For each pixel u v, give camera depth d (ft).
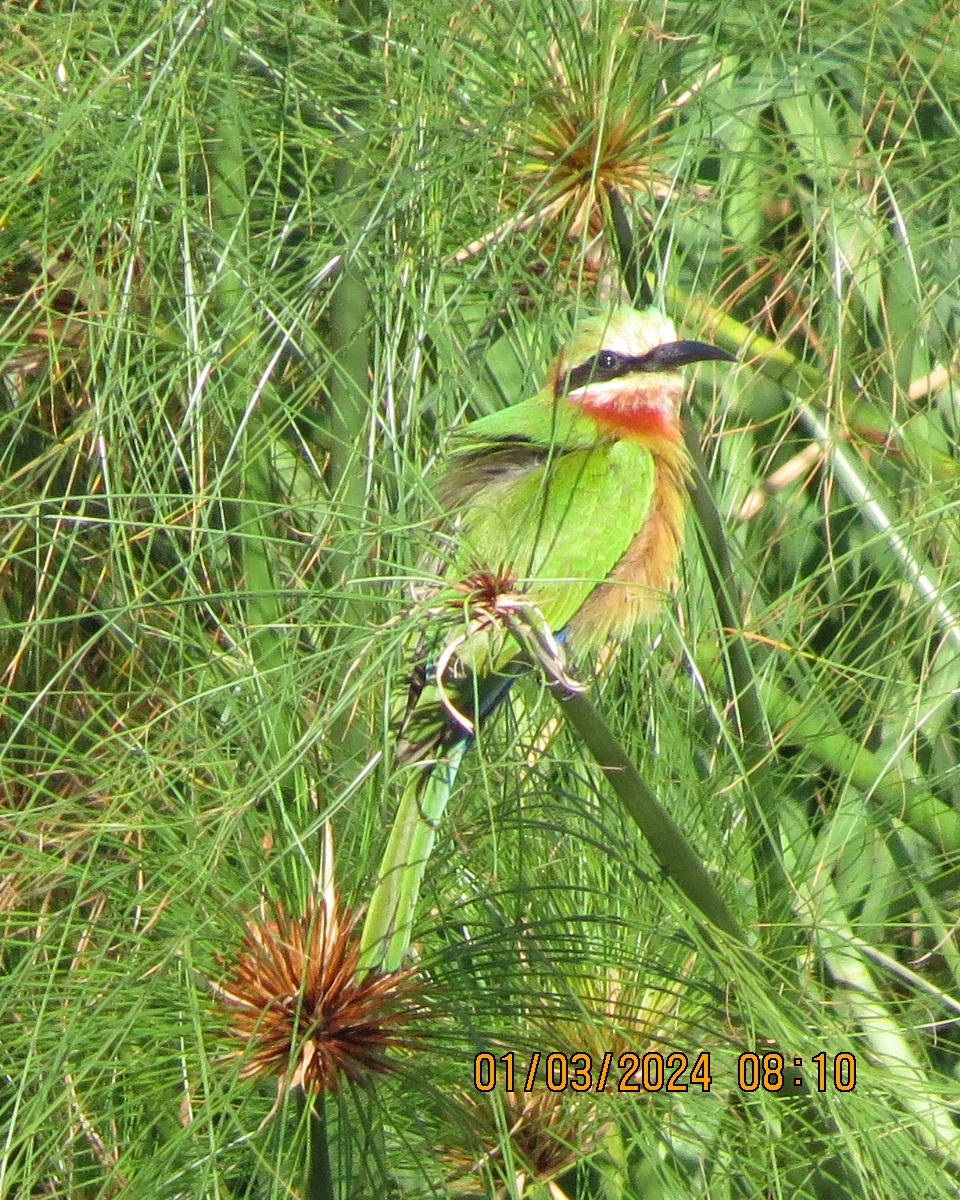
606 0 29.35
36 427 34.22
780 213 38.65
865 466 36.37
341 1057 24.63
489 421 32.73
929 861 34.83
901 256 35.73
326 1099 28.04
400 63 31.91
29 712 28.04
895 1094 27.84
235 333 32.01
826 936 32.68
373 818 26.53
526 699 32.81
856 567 35.96
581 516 31.60
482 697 26.66
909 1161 27.40
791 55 32.83
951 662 35.45
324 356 32.76
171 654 31.19
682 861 25.45
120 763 26.50
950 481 35.19
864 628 34.17
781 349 36.88
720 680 34.58
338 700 24.23
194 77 32.04
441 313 31.42
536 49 30.48
